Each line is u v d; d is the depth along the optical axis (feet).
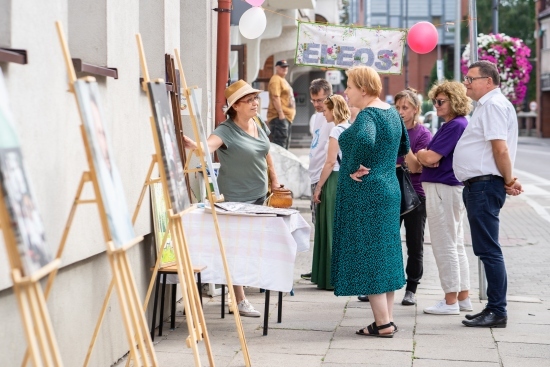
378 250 23.66
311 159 33.06
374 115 23.39
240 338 20.81
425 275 35.73
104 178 14.02
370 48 43.11
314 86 32.94
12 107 15.14
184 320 26.45
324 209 31.68
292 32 75.72
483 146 24.85
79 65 17.75
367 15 235.20
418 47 39.52
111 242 14.02
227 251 24.29
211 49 34.86
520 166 112.78
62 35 13.73
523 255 42.63
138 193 22.81
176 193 17.40
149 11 25.76
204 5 33.45
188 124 31.30
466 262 27.84
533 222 56.24
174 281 25.13
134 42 22.38
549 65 217.77
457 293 27.48
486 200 24.94
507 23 305.94
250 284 24.12
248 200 26.96
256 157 26.94
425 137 28.86
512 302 29.94
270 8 65.82
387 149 23.65
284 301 29.60
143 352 14.56
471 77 24.89
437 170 26.81
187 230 24.49
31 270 11.36
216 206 24.71
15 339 15.60
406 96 28.84
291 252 24.03
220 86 35.58
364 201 23.54
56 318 17.61
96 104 14.58
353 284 23.67
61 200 17.28
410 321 26.37
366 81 23.72
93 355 19.72
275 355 22.26
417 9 311.06
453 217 26.96
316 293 31.24
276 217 24.07
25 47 15.66
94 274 19.75
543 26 224.33
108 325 20.83
